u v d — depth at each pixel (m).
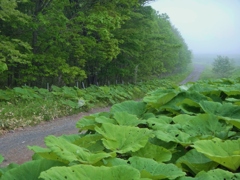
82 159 2.47
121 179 2.01
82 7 16.88
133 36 21.97
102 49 18.33
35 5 15.28
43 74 15.10
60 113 11.76
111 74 23.11
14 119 9.80
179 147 3.29
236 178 2.24
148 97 5.44
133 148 2.87
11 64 13.77
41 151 2.60
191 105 4.86
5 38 12.97
